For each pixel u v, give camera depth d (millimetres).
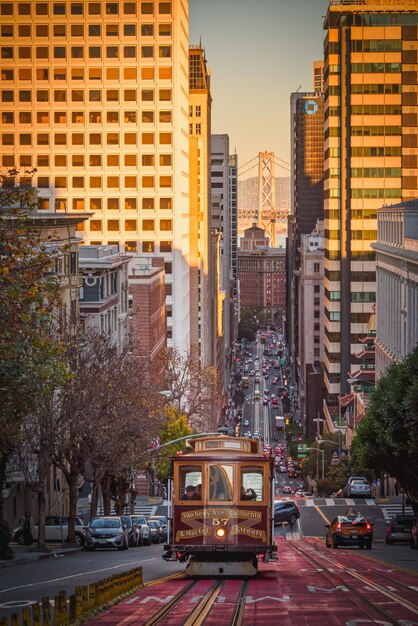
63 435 151000
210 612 65438
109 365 175875
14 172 98938
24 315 90562
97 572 99188
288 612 65500
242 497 93875
